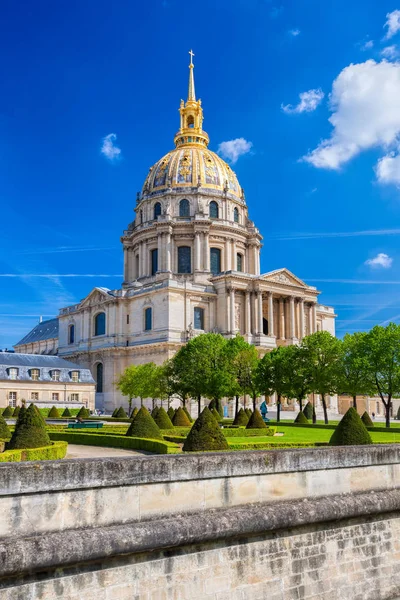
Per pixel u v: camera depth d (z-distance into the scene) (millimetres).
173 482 14836
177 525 14180
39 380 97312
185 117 138875
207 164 128500
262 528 15477
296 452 17250
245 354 78688
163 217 122188
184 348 79688
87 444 42094
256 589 15547
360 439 28469
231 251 124312
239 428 47406
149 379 84938
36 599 12383
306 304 122625
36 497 12820
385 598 18328
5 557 11781
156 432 40031
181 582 14367
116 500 13906
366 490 18781
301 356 73000
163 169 129125
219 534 14695
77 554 12617
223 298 110312
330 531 17391
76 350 121812
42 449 24906
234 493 15875
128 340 113062
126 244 133375
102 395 112125
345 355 68000
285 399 109750
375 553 18375
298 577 16406
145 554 13930
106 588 13297
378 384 63375
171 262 121062
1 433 34312
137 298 111938
